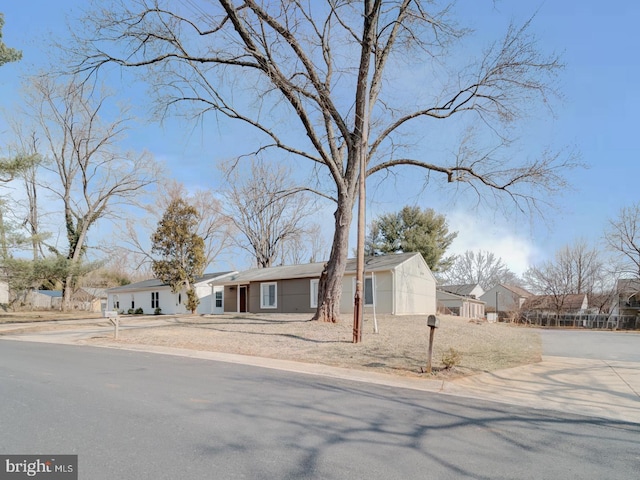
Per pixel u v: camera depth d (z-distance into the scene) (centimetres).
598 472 389
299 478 353
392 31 1449
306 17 1398
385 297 2225
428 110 1535
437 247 3822
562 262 4491
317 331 1405
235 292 3077
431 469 382
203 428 475
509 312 4550
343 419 527
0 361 958
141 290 3622
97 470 360
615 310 4662
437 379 809
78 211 3316
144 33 1318
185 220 2905
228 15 1234
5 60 1902
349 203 1530
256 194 2331
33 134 3100
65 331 1797
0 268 2253
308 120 1397
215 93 1452
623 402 674
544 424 541
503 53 1378
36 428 468
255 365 944
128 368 864
